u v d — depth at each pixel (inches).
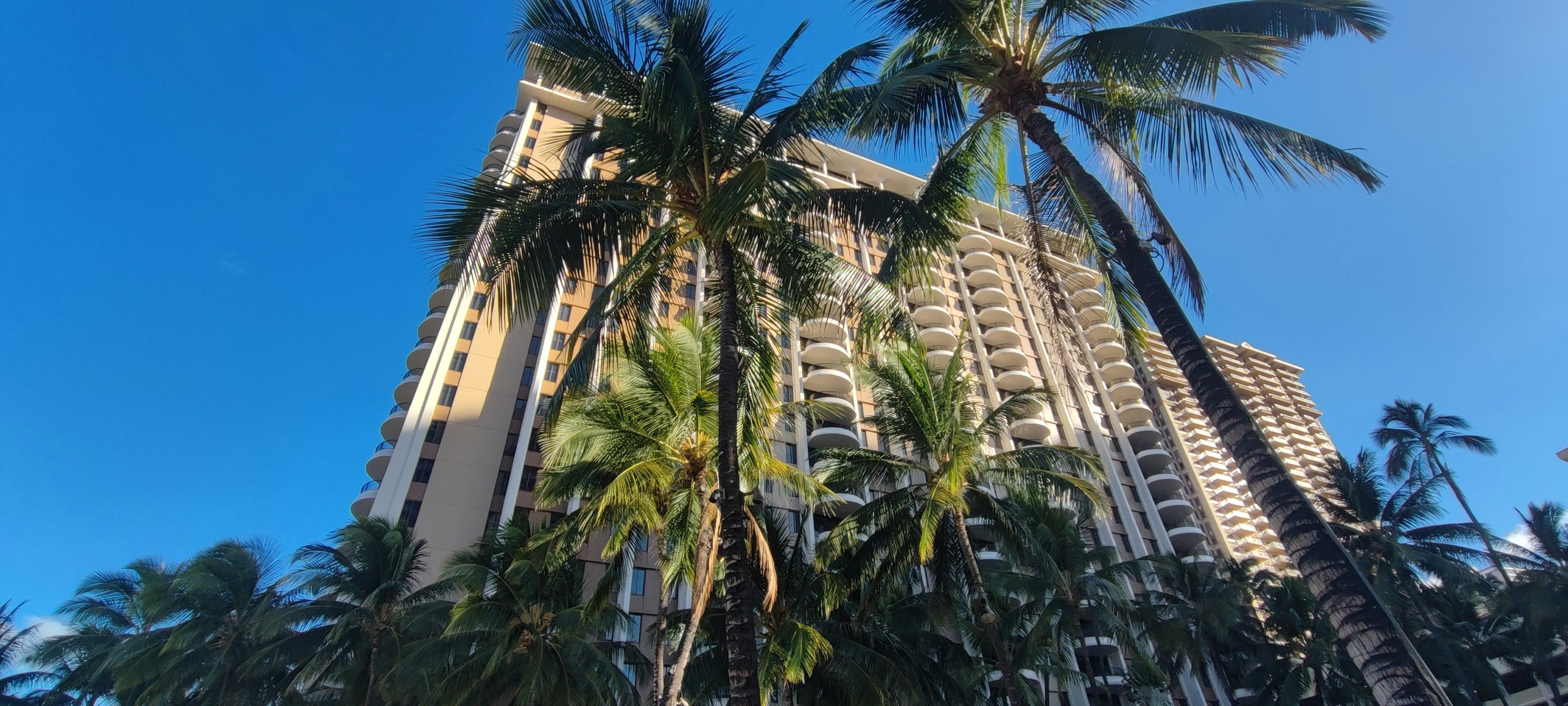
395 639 961.5
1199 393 360.5
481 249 418.0
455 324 1635.1
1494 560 1405.0
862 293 477.4
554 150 492.4
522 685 820.6
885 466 890.1
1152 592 1451.8
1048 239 528.4
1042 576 1027.9
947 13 494.9
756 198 399.9
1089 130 500.1
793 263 480.1
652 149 453.1
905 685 808.9
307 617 950.4
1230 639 1503.4
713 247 482.0
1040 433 2166.6
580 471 759.7
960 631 1046.4
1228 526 3248.0
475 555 959.6
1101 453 2175.2
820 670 818.8
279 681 1038.4
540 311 440.1
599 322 470.6
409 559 1035.3
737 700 340.2
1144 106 476.4
